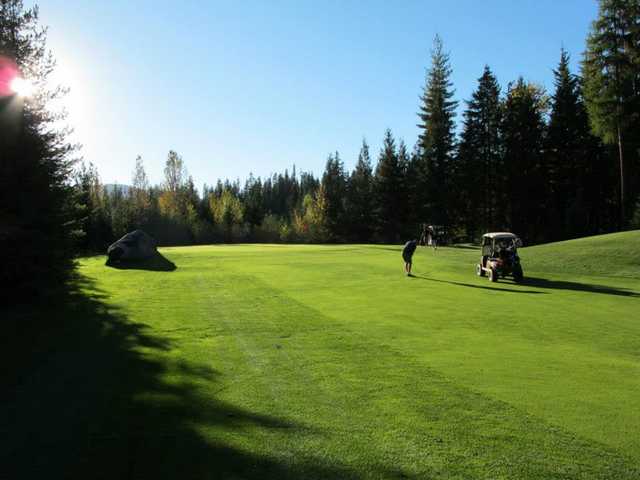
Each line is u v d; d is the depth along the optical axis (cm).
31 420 510
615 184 4909
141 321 1058
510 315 1178
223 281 1819
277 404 558
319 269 2275
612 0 3903
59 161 1431
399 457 427
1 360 745
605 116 4038
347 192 7544
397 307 1268
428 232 4447
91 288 1594
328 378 659
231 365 720
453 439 466
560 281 1920
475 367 725
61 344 848
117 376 662
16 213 1285
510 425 502
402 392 604
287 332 955
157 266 2442
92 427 491
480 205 5759
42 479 389
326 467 407
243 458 424
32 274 1301
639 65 3903
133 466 409
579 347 868
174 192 7444
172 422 504
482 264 2055
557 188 5225
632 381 665
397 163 6250
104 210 5688
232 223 7519
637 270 2108
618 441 466
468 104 5691
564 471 405
